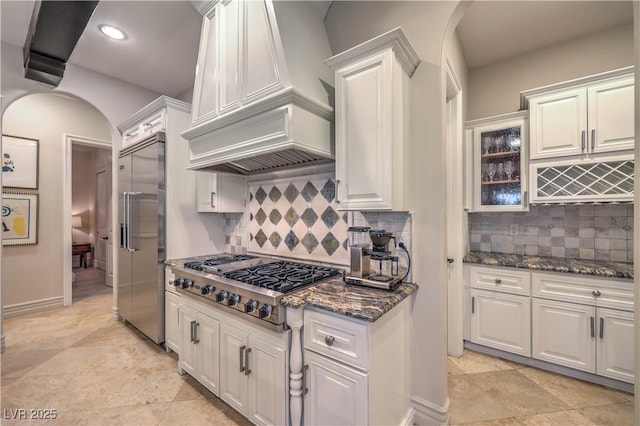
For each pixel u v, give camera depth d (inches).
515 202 97.7
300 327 55.0
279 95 60.9
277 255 95.4
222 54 76.1
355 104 61.9
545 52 102.7
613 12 85.8
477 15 86.7
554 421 67.6
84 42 99.3
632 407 71.5
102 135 160.1
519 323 89.8
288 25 66.4
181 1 81.6
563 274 82.9
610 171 82.5
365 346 47.2
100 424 66.1
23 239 133.6
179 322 87.3
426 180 64.2
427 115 63.9
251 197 104.4
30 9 82.0
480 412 70.5
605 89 81.9
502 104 110.8
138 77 123.2
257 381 61.0
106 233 214.4
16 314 131.0
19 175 133.3
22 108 134.6
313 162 82.4
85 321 125.1
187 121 104.3
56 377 83.7
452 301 96.7
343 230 78.8
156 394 76.4
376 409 49.7
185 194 103.9
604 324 77.5
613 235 90.5
